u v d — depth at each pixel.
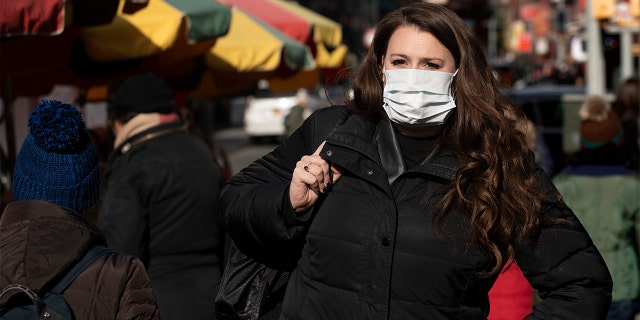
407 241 2.60
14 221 2.55
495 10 70.69
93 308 2.47
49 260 2.45
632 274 5.32
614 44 18.16
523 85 39.06
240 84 11.60
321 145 2.78
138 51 6.16
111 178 4.54
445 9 2.76
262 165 3.07
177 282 4.51
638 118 9.74
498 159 2.64
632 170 5.42
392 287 2.61
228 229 2.93
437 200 2.63
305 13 11.59
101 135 7.19
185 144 4.68
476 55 2.75
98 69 6.99
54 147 2.63
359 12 54.91
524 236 2.63
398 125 2.81
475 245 2.59
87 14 5.20
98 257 2.53
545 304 2.67
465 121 2.71
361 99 2.85
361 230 2.64
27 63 5.84
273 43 8.84
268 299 2.94
